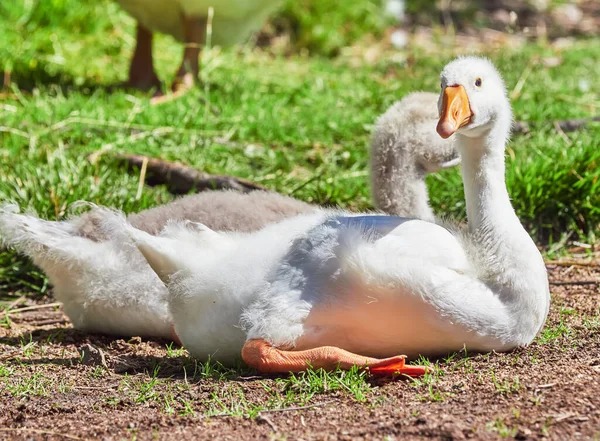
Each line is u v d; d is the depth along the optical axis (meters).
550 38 25.50
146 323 10.03
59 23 21.09
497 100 8.59
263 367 8.16
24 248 9.95
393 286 8.02
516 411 7.12
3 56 18.62
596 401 7.27
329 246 8.20
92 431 7.36
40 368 9.02
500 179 8.82
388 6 25.53
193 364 9.03
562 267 11.81
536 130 15.12
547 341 8.83
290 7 23.95
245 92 17.30
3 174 13.02
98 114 15.44
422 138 10.70
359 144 15.07
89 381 8.61
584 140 14.31
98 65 19.58
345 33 24.36
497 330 8.30
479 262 8.56
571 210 13.00
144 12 17.69
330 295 8.19
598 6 29.23
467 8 27.55
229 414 7.51
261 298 8.27
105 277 9.95
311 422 7.26
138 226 10.29
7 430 7.45
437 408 7.32
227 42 18.34
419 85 17.89
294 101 17.30
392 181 10.86
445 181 13.54
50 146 14.20
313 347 8.34
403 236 8.29
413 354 8.50
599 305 10.20
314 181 13.77
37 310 11.34
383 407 7.44
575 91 17.80
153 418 7.52
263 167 14.36
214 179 13.34
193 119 15.51
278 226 8.97
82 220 10.20
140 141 14.70
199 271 8.61
